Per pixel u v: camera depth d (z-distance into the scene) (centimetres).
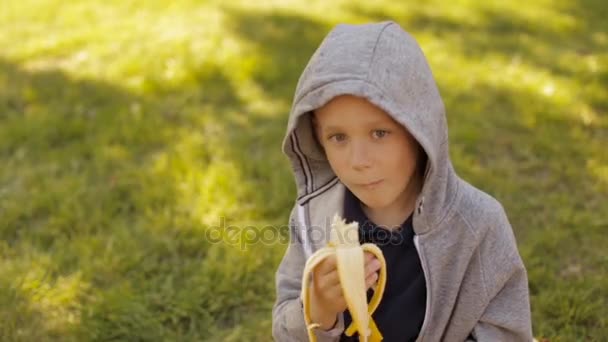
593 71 650
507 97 599
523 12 832
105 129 561
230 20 812
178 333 361
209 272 391
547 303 360
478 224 225
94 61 702
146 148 535
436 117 215
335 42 212
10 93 634
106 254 407
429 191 219
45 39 771
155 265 403
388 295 240
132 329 361
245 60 675
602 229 423
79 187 477
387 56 206
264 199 458
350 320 254
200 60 680
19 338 355
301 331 234
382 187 215
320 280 213
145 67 677
